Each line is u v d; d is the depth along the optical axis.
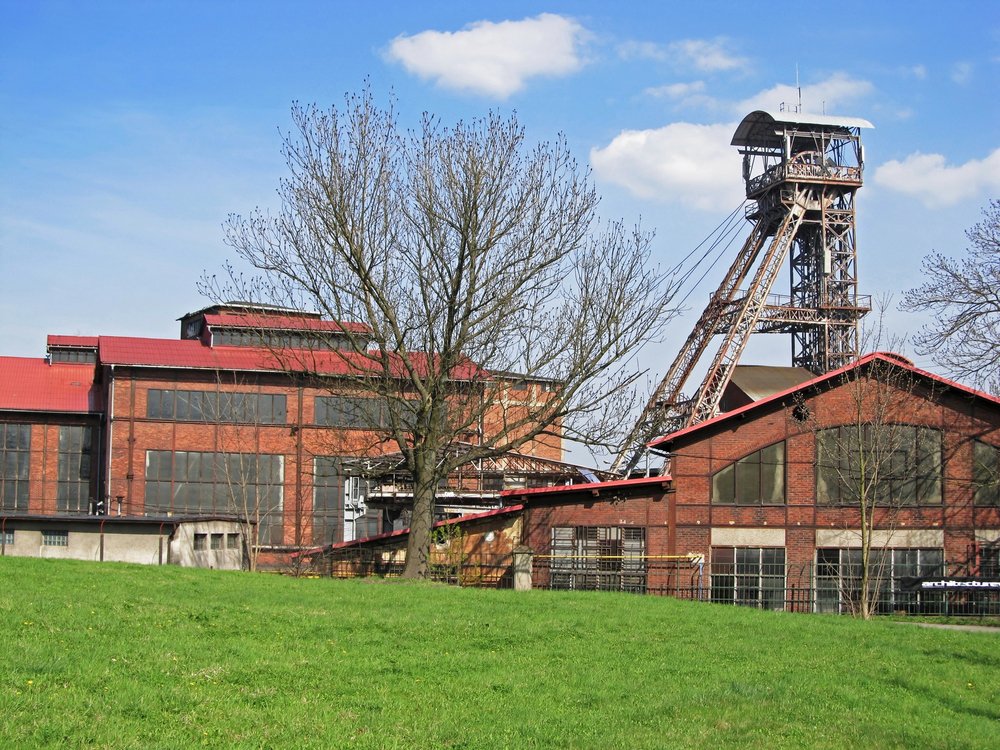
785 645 22.58
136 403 63.78
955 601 41.59
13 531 42.50
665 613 26.33
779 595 41.75
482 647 19.98
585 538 41.94
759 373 66.94
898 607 41.75
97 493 68.12
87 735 12.40
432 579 37.34
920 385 42.78
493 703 15.76
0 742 11.88
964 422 42.72
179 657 16.70
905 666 21.03
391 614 22.86
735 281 75.06
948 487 42.53
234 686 15.36
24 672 14.85
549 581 41.50
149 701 14.05
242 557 49.75
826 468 42.47
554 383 36.03
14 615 19.03
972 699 18.55
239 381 64.62
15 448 68.50
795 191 73.69
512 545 42.53
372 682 16.41
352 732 13.61
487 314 34.88
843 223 74.62
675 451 42.25
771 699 17.28
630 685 17.52
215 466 64.12
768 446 42.50
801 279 76.81
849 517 42.41
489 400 35.81
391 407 35.56
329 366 62.59
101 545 43.03
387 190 34.84
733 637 23.12
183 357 64.75
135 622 19.48
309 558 48.69
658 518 41.84
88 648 16.77
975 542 42.41
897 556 42.25
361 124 34.91
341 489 65.06
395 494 48.97
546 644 20.69
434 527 43.09
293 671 16.53
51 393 69.81
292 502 64.38
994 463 42.69
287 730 13.42
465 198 34.06
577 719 15.23
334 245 34.50
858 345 73.75
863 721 16.41
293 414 64.94
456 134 34.88
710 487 42.16
